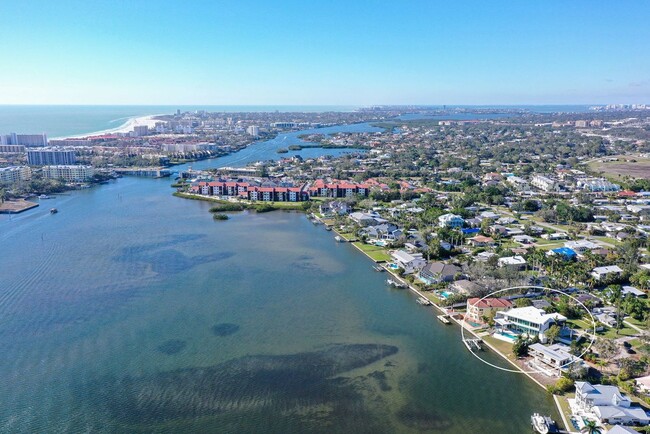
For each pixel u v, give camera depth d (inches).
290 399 4094.5
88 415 3848.4
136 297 6136.8
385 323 5551.2
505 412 3969.0
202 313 5708.7
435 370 4576.8
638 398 4072.3
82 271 7047.2
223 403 4023.1
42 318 5506.9
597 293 6215.6
